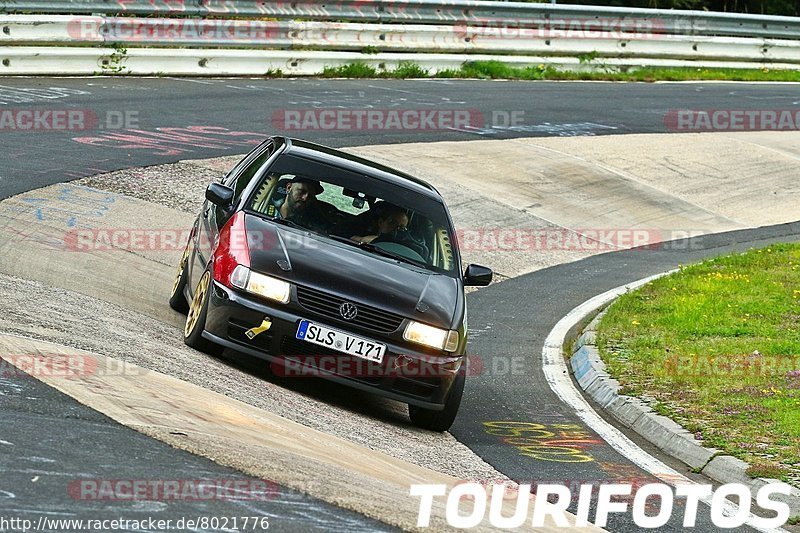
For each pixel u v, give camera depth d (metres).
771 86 94.38
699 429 25.58
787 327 36.62
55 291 27.53
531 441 25.09
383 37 77.94
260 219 25.89
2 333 21.38
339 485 17.08
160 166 45.88
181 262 30.44
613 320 36.94
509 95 75.88
